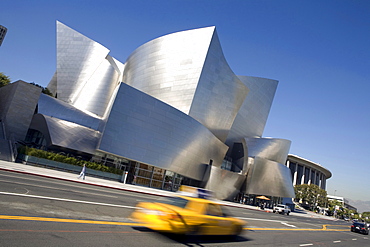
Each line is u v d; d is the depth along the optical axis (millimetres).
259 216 24172
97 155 31016
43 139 32688
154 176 33656
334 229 25594
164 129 32906
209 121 41156
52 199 10102
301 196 86938
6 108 32438
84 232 6742
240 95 43938
